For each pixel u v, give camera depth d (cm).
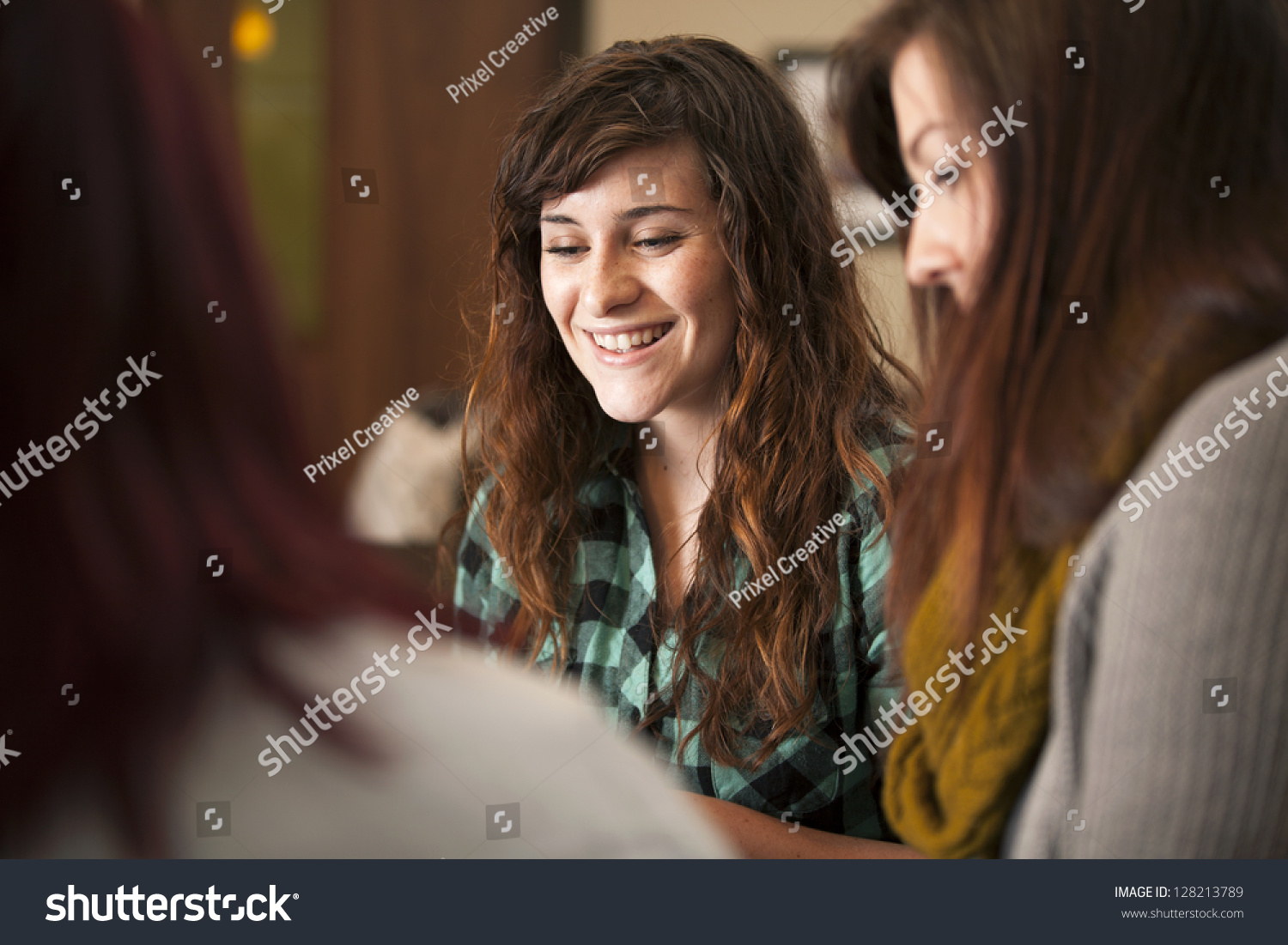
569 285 75
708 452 81
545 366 85
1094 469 70
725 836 74
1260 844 59
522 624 85
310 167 110
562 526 84
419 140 112
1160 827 61
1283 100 71
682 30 100
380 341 116
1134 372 70
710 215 73
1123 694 62
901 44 82
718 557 78
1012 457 74
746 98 74
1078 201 75
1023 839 71
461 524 98
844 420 80
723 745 77
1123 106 74
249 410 28
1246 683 58
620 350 75
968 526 75
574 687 81
